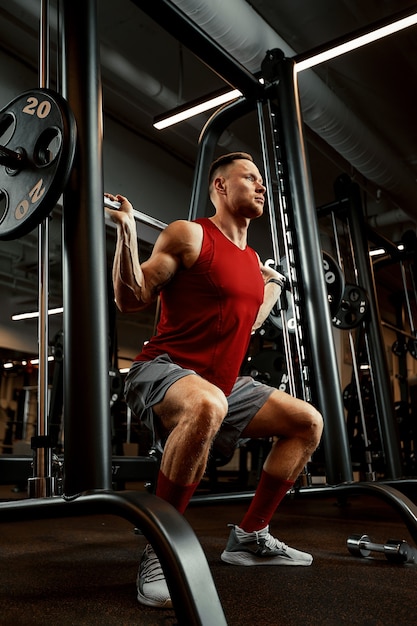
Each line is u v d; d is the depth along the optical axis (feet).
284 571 4.88
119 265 4.29
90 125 4.13
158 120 12.05
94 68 4.33
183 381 4.06
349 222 12.42
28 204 3.91
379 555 5.69
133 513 3.01
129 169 18.99
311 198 7.71
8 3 13.87
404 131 19.83
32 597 4.06
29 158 4.01
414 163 21.70
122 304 4.43
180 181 21.22
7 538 7.29
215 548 6.26
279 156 8.13
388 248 14.67
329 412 6.72
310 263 7.31
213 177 5.39
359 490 5.88
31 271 23.65
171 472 3.88
